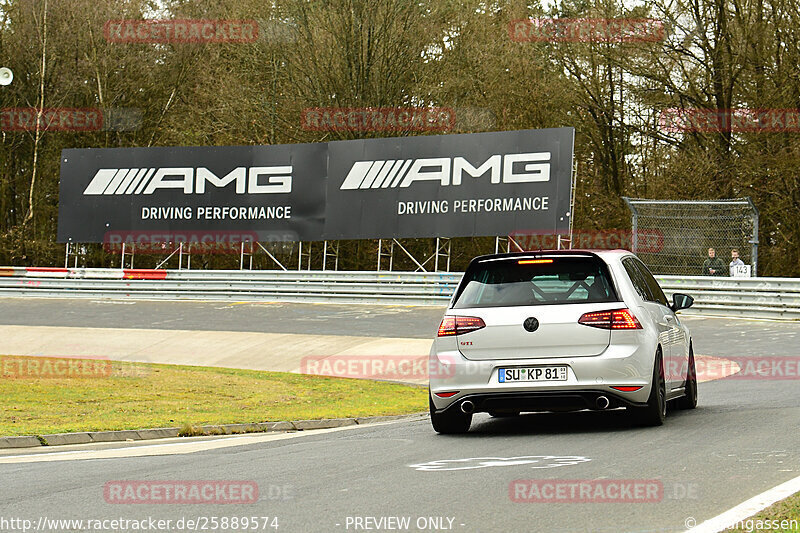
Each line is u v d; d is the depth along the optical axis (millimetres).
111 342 49406
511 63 80875
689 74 76438
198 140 91562
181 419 27453
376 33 80500
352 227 67750
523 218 63562
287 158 69688
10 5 93000
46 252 90375
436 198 65812
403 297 65625
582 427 20922
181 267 80250
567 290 19688
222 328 54031
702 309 55625
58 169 94500
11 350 47625
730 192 72000
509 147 64062
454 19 85688
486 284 20250
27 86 93312
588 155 84938
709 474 14297
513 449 17953
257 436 24797
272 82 86062
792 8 71250
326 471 16422
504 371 19453
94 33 91875
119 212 73562
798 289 52094
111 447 22969
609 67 80250
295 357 44531
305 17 82500
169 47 91875
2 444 22938
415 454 18141
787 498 12320
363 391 34906
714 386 30172
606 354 19125
